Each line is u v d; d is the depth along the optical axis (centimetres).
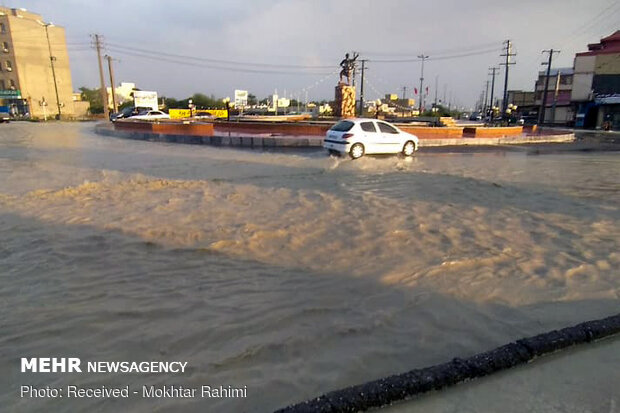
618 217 677
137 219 623
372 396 246
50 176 1015
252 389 263
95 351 302
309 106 8125
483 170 1219
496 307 370
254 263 460
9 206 700
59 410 244
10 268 441
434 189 893
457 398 258
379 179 1009
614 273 445
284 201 755
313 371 281
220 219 628
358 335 324
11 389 261
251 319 344
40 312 353
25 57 6556
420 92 6938
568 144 2411
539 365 290
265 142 1895
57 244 512
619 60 4288
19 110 6556
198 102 7281
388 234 564
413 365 290
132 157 1437
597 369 287
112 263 456
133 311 355
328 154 1555
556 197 833
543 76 5841
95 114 7306
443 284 413
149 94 4778
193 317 347
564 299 386
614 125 4344
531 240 553
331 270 444
